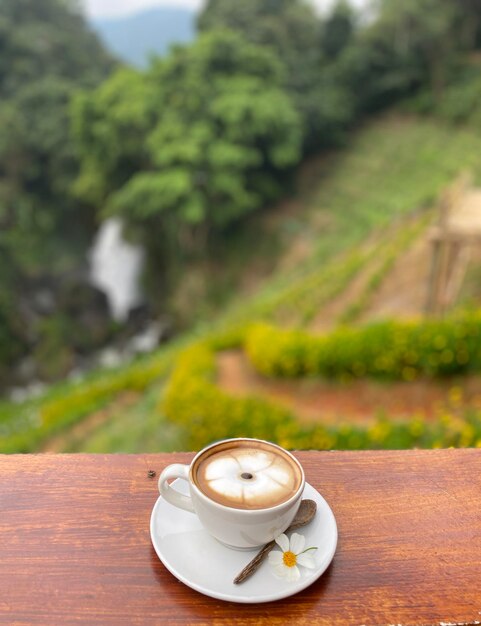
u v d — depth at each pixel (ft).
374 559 2.58
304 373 19.92
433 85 94.53
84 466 3.16
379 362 17.61
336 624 2.27
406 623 2.27
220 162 71.67
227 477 2.56
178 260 82.64
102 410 29.53
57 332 71.67
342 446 12.59
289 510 2.45
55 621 2.24
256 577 2.41
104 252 93.97
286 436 13.98
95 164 84.07
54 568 2.48
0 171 94.12
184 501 2.68
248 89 76.02
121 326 76.28
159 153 73.20
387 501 2.93
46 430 27.96
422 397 16.60
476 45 100.99
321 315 34.24
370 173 83.71
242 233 80.59
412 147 86.02
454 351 16.61
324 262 58.08
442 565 2.56
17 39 106.83
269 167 85.05
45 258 90.02
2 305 69.87
